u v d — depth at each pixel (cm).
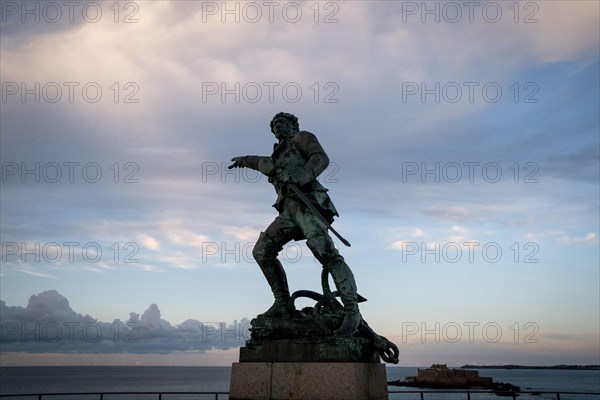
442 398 6931
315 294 863
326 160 855
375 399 779
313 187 857
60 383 15175
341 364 738
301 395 740
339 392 729
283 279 864
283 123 901
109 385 13762
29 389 11144
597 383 15788
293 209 850
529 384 14338
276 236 859
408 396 7150
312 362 751
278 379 755
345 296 811
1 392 9631
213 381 17425
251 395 763
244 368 777
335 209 871
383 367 832
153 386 13100
